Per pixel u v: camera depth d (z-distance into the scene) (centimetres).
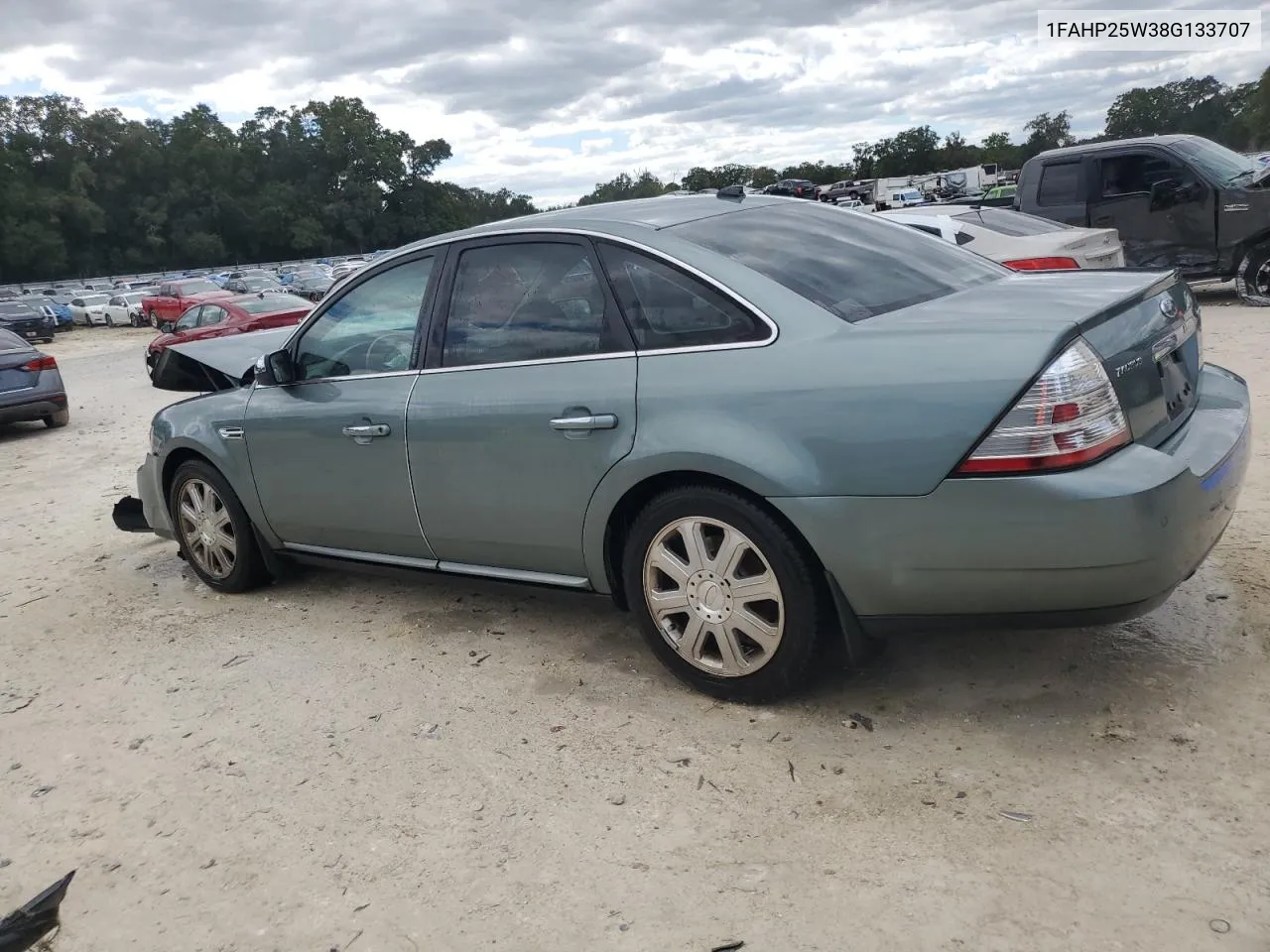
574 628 432
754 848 270
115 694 419
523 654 411
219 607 514
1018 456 270
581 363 352
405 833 296
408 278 417
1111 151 1211
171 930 267
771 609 324
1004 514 273
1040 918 232
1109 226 1220
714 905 250
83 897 285
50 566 626
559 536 368
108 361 2397
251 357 536
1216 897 232
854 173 10381
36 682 442
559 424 351
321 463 443
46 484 909
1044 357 270
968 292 347
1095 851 252
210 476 507
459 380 388
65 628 509
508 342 377
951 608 292
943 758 300
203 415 502
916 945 229
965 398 275
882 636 314
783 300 318
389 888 272
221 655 448
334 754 346
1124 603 274
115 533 694
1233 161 1191
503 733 347
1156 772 281
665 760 317
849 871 256
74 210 9300
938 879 249
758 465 304
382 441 414
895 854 260
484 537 393
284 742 360
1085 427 269
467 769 327
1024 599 281
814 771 302
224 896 278
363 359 431
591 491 350
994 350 276
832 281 336
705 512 325
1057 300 307
